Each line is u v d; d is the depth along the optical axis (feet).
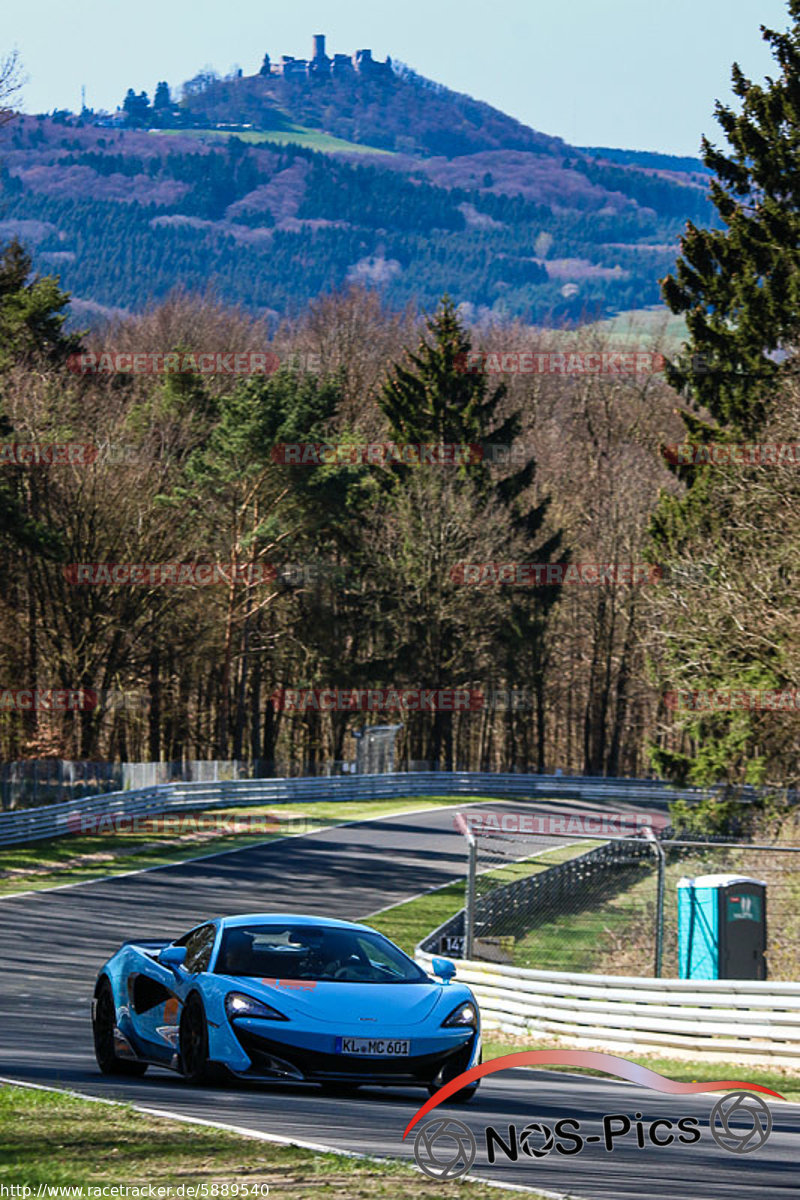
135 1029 94.32
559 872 270.67
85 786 405.18
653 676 309.01
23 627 526.57
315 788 508.94
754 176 352.49
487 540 599.57
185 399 584.81
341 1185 56.08
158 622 518.37
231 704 599.57
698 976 175.83
